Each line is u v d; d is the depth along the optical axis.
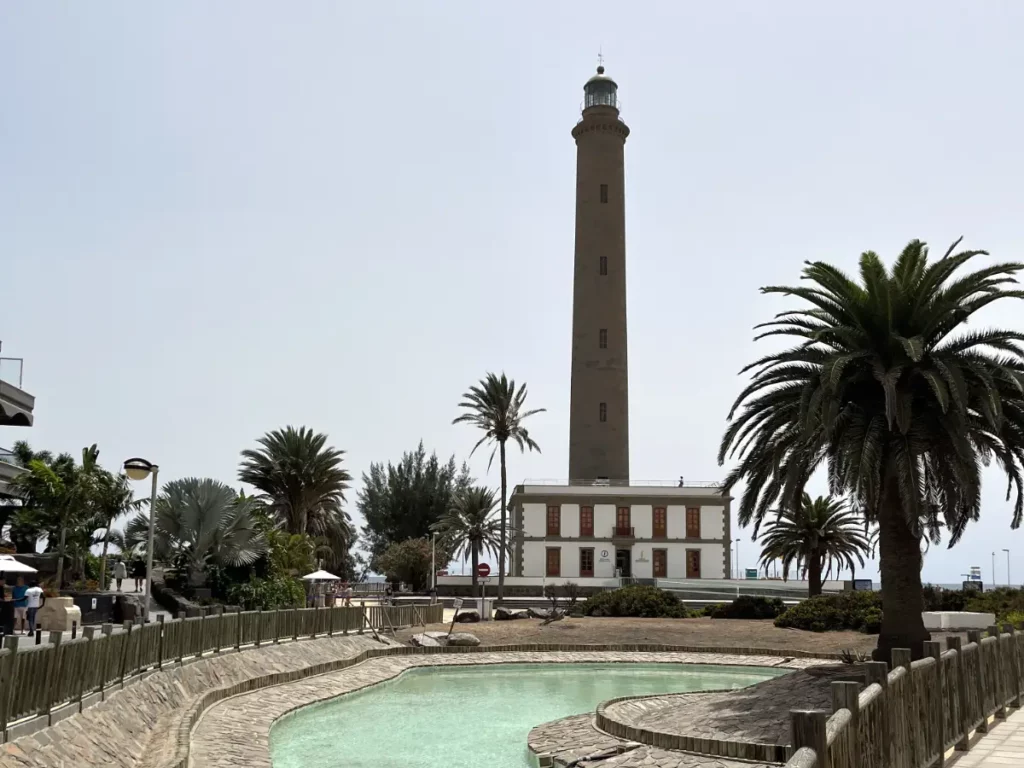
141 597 34.47
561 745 19.91
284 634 32.19
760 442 23.20
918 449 20.44
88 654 16.12
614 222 76.12
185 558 41.00
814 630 43.91
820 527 55.91
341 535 70.88
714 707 21.34
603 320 74.69
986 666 15.14
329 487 62.97
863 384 22.06
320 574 47.12
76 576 43.91
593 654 40.72
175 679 21.97
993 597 43.72
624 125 77.75
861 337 21.30
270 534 46.72
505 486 60.16
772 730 18.30
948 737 12.44
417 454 92.06
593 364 74.25
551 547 72.12
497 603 58.94
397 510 90.38
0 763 11.99
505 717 25.16
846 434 21.27
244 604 40.94
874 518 23.33
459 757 19.70
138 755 16.02
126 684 18.72
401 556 73.50
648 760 18.00
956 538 23.00
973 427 21.02
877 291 21.06
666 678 35.00
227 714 22.05
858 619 43.19
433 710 26.28
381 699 28.50
